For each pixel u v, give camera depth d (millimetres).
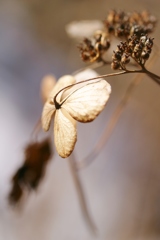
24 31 651
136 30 215
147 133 509
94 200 485
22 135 550
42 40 629
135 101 520
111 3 561
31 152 272
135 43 194
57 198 488
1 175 499
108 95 182
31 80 609
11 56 638
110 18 229
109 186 499
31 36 642
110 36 230
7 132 550
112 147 518
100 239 467
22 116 574
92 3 580
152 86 510
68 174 492
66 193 488
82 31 273
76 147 510
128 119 521
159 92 507
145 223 474
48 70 600
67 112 185
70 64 587
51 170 496
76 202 482
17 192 277
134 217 479
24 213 479
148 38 195
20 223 475
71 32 275
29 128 560
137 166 503
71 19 605
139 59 195
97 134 519
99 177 501
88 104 182
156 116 507
